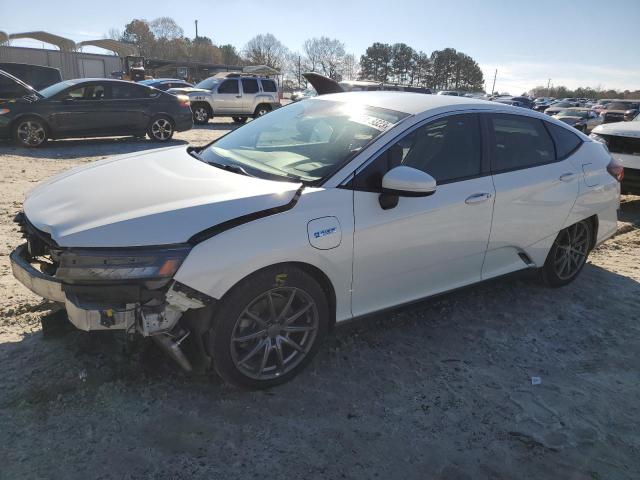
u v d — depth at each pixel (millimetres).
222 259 2500
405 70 103625
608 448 2641
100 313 2441
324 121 3574
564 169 4156
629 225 6898
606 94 111938
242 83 20094
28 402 2656
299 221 2727
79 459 2330
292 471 2355
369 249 3008
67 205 2789
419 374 3166
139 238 2451
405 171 2867
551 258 4312
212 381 2941
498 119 3814
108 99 12453
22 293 3830
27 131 11344
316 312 2928
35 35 36625
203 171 3168
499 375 3219
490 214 3594
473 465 2473
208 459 2389
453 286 3615
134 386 2838
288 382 2980
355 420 2719
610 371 3346
